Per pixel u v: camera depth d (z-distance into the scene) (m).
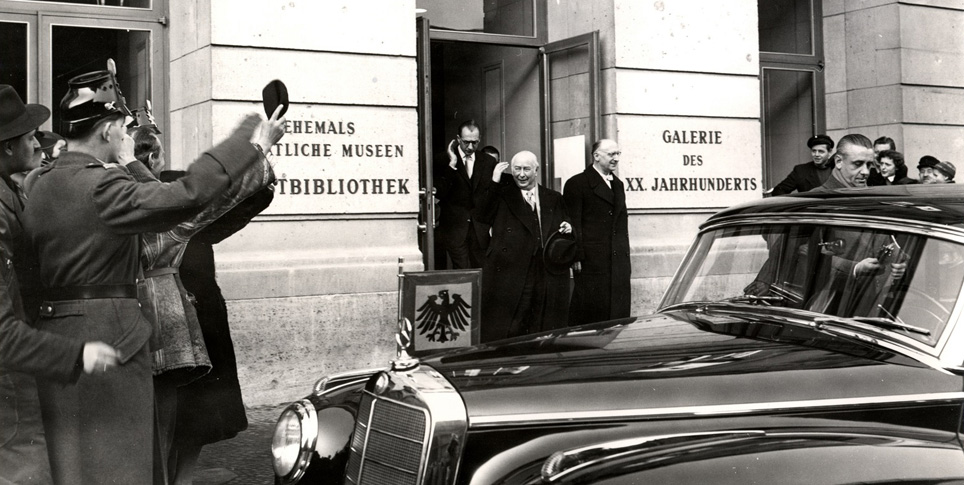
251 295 7.25
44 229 3.50
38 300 3.59
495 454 2.90
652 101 9.00
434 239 8.41
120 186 3.46
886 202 3.57
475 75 9.41
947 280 3.24
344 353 7.58
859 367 3.16
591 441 2.89
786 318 3.62
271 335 7.32
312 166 7.51
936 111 10.54
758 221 3.95
